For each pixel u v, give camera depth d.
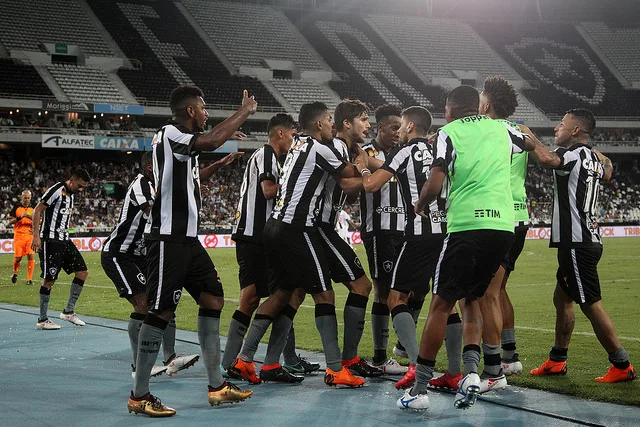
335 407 4.55
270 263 5.31
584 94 45.22
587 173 5.25
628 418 4.14
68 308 8.80
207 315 4.68
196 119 4.65
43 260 8.45
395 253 5.27
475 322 4.50
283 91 40.19
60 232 8.55
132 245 5.99
